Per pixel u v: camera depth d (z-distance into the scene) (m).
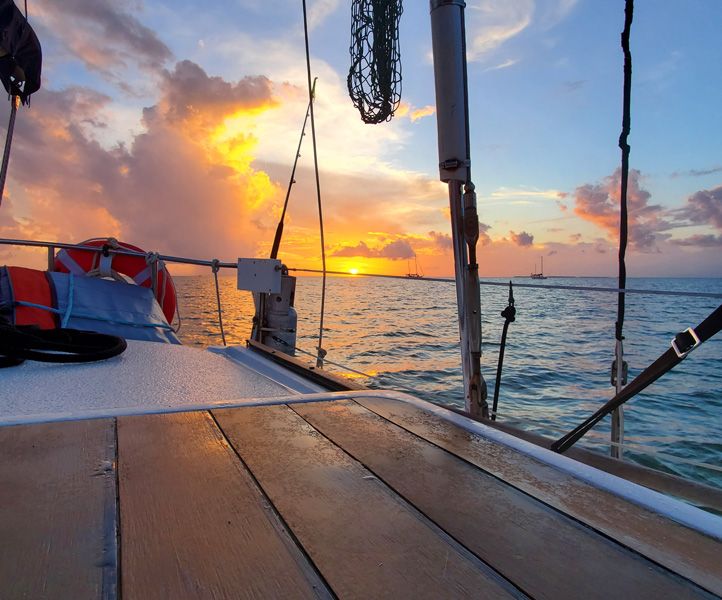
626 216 2.47
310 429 1.51
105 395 2.28
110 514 0.96
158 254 4.29
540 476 1.21
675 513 1.02
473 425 1.54
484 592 0.76
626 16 2.41
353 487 1.12
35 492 1.03
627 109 2.46
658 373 1.19
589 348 14.37
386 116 2.68
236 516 0.97
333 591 0.75
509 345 15.12
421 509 1.03
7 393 2.23
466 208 2.24
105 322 3.68
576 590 0.78
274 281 4.23
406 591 0.76
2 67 4.09
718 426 6.59
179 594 0.73
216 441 1.38
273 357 3.29
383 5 2.49
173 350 3.46
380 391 1.97
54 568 0.78
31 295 3.49
